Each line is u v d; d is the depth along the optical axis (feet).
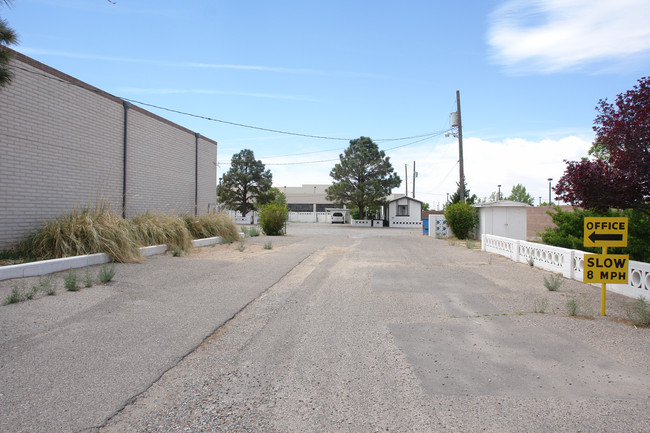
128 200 49.67
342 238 76.64
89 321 19.53
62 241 32.65
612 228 21.65
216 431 10.80
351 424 11.19
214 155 76.48
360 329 19.47
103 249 34.68
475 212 75.10
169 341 17.34
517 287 29.04
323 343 17.56
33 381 13.33
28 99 35.42
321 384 13.64
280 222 82.89
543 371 14.64
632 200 24.84
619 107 25.05
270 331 19.16
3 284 25.27
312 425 11.13
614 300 24.84
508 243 45.88
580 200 25.98
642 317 20.29
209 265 36.52
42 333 17.69
